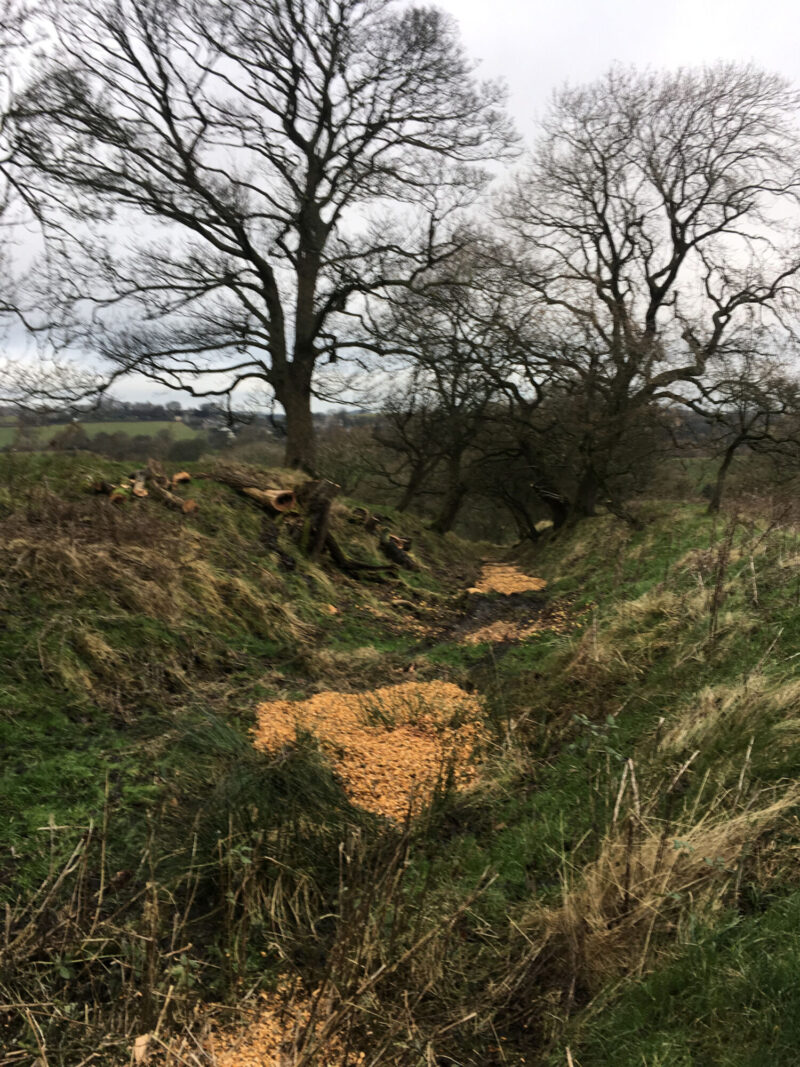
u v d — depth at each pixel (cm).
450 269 1636
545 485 2197
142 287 1457
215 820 372
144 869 341
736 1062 224
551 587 1395
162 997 261
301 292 1652
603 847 341
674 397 1716
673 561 1009
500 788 473
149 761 446
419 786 474
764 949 262
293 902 330
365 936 282
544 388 2048
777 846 317
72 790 403
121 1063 233
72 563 635
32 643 524
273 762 430
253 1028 266
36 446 994
